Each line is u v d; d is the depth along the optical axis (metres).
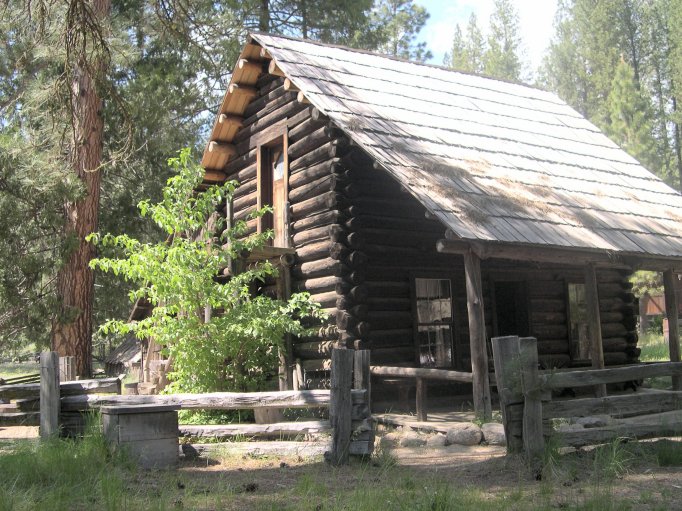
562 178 14.66
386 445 9.53
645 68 50.59
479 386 10.47
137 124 24.36
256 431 8.89
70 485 6.32
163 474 7.29
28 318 19.81
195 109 28.39
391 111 14.05
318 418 12.14
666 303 14.14
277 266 13.86
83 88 19.36
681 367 8.78
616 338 17.48
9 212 18.86
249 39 15.14
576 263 12.37
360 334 12.55
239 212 16.31
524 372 7.26
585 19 51.22
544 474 6.77
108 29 17.25
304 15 29.47
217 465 7.96
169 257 11.78
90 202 19.75
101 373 28.98
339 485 6.69
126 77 25.53
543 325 16.00
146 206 12.22
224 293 11.91
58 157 19.08
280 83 15.05
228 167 16.83
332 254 12.86
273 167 15.49
